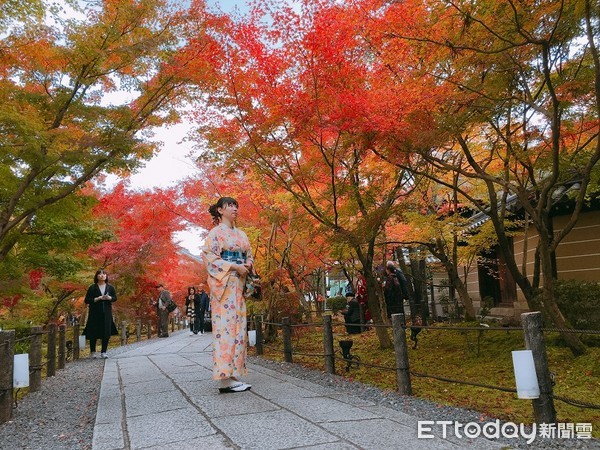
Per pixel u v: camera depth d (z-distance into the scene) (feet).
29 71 24.61
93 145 23.58
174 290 74.13
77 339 34.17
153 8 23.67
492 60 19.56
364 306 44.04
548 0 18.92
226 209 17.67
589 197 29.71
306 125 23.11
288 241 36.11
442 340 33.35
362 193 28.73
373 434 11.34
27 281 31.07
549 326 27.12
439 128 19.71
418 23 19.26
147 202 44.39
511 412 15.92
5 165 24.03
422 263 48.62
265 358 30.73
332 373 22.95
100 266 47.03
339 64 22.27
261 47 22.34
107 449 10.73
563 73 22.16
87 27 23.07
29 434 13.58
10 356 15.67
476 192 36.78
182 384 19.11
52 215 28.30
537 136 24.11
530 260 40.78
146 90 26.12
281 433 11.43
